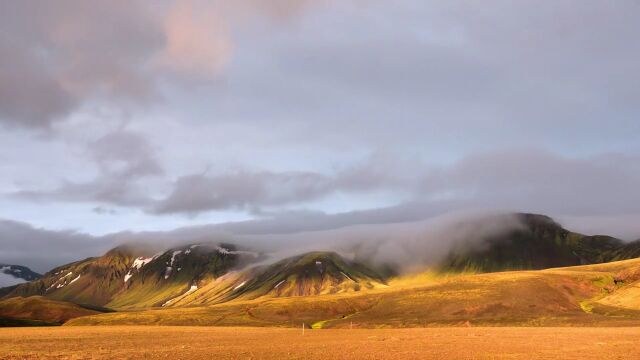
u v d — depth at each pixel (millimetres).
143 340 119812
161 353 86000
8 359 79688
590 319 164125
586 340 97812
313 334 137000
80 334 146250
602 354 75750
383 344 96812
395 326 181250
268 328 183750
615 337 103375
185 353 85500
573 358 71375
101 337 131750
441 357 74188
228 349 92062
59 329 183500
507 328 147125
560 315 180750
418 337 113188
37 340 122312
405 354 78688
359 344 97750
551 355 75188
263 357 77188
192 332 154375
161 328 184500
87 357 80812
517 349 83938
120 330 170250
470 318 184625
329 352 83312
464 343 95625
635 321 151750
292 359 73750
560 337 106000
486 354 77438
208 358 76938
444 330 142500
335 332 147250
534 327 152750
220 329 174500
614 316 170000
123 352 88625
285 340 113688
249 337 127375
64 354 86062
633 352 77812
